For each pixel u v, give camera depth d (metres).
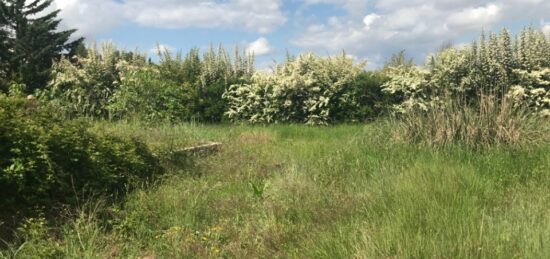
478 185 6.56
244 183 8.26
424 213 5.24
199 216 6.51
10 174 5.80
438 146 8.77
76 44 41.91
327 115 17.20
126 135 8.95
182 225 6.01
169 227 6.10
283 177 7.95
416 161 7.69
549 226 4.63
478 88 15.14
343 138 12.43
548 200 6.01
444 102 9.97
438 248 4.12
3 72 35.22
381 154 8.79
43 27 39.69
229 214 6.55
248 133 14.02
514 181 7.20
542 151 8.27
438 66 15.70
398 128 9.79
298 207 6.38
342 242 4.68
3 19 40.09
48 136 6.52
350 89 17.39
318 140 12.81
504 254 4.02
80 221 5.53
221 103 18.69
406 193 6.02
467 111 9.28
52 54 39.88
